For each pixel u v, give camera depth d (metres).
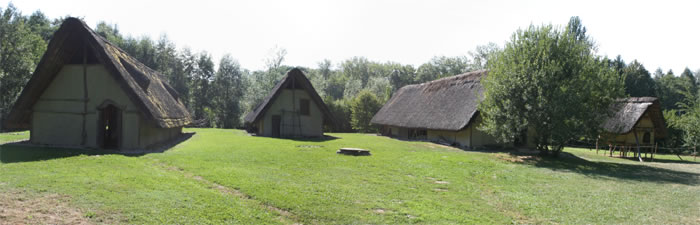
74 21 16.78
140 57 61.78
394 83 93.69
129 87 17.30
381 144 26.05
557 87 18.16
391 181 11.51
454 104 28.20
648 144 28.47
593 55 19.81
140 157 14.35
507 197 10.02
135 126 17.91
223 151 17.50
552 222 7.87
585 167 17.14
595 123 18.66
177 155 15.39
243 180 10.21
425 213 7.87
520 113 19.11
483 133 25.67
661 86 57.50
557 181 12.96
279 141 25.42
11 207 6.49
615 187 12.11
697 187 12.43
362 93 49.06
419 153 20.12
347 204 8.34
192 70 70.44
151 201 7.39
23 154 13.48
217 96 65.69
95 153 15.18
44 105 18.56
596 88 19.05
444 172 13.70
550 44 18.81
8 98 35.56
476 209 8.55
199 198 7.97
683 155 29.75
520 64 18.88
